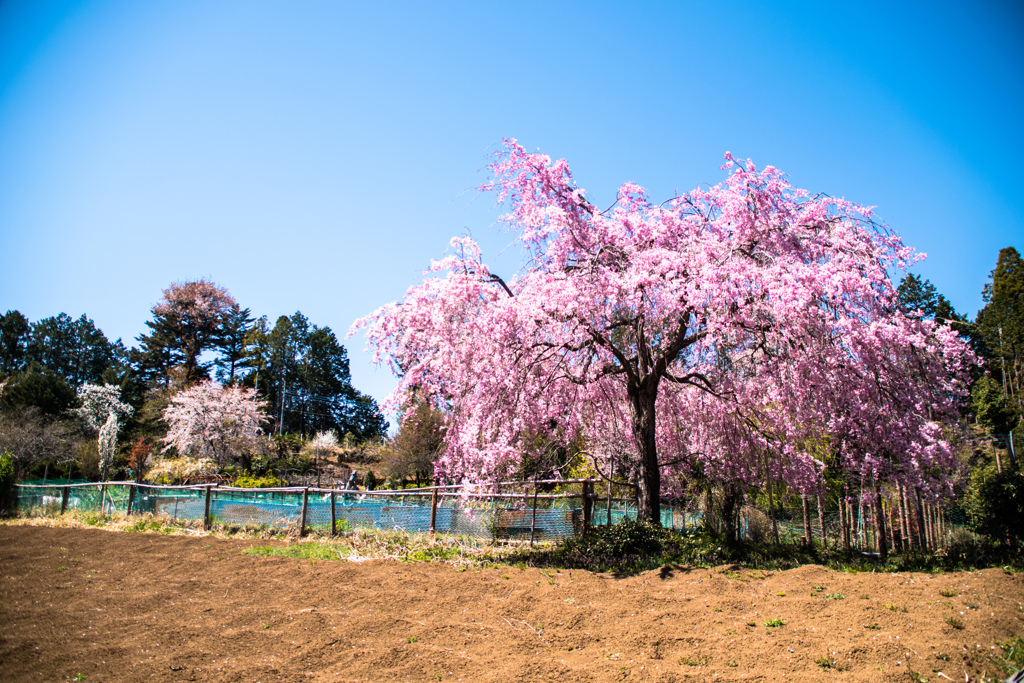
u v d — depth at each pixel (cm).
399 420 1238
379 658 589
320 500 1480
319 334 5738
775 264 985
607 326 1090
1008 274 3191
